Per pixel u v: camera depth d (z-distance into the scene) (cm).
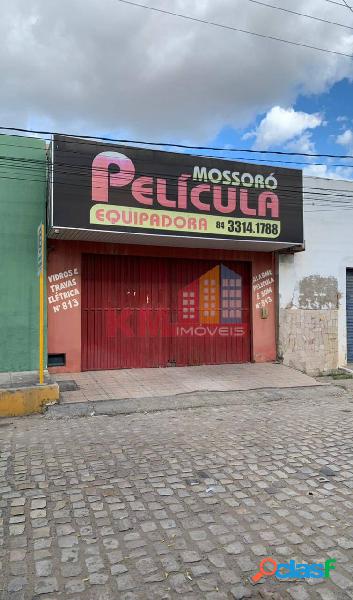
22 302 903
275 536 341
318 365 1160
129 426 657
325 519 368
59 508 389
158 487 432
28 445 565
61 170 813
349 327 1223
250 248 1063
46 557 314
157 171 884
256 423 675
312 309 1162
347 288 1224
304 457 516
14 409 715
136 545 329
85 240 942
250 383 942
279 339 1127
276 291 1131
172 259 1054
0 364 886
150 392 846
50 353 931
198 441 580
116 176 852
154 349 1035
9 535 344
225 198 941
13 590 278
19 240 902
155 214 880
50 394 743
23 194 905
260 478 453
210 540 336
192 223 910
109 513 379
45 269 920
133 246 998
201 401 811
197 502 399
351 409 782
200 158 920
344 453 530
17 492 421
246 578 290
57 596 273
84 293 973
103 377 931
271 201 986
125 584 284
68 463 499
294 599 271
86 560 311
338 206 1198
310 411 763
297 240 1009
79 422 682
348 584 284
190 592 277
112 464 494
